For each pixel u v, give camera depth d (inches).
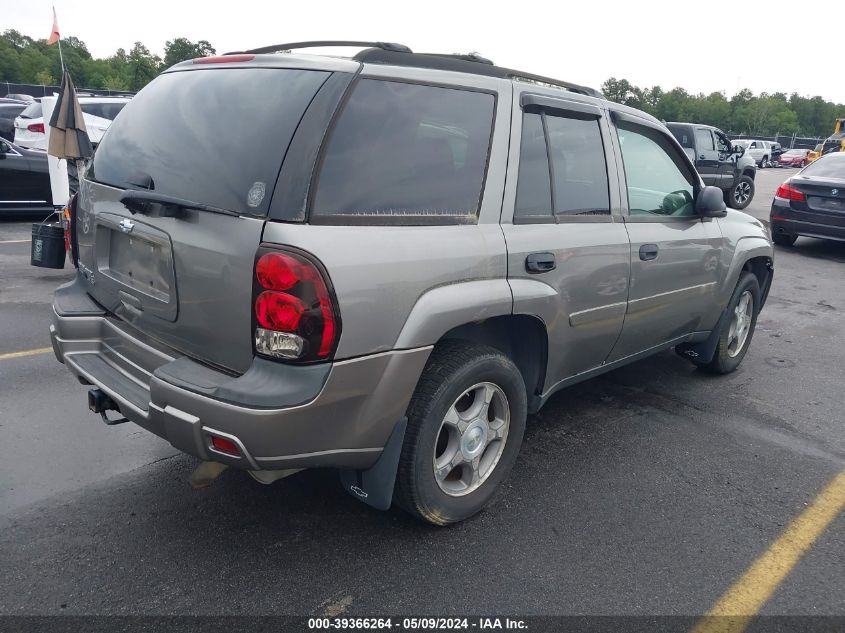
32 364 185.5
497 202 115.1
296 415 89.6
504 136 117.6
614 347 150.9
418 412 105.1
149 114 117.0
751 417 174.4
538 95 125.9
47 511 118.3
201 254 96.0
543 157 125.6
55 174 328.8
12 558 105.4
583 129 137.0
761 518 127.1
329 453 96.7
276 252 88.1
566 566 110.1
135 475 131.3
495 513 124.3
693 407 179.5
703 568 111.4
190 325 100.3
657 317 159.6
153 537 112.3
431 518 113.0
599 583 106.4
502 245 113.3
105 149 124.0
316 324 89.0
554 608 100.4
